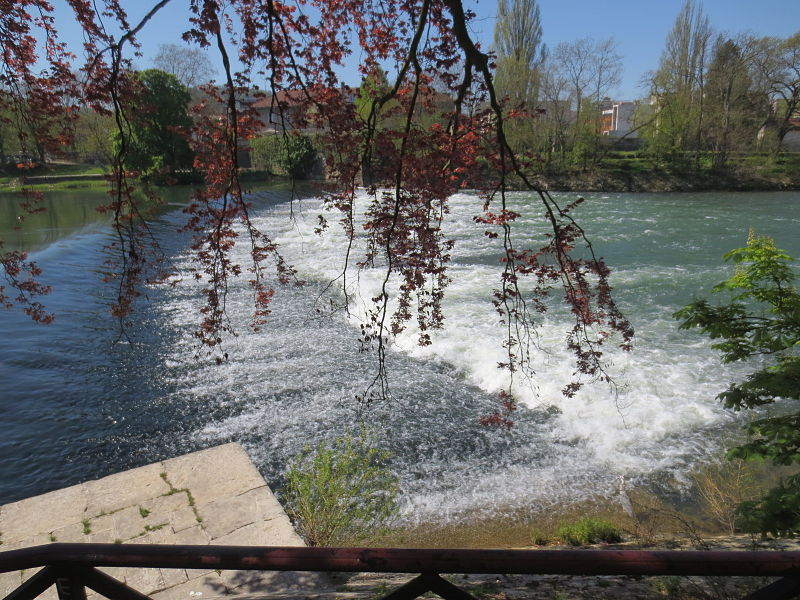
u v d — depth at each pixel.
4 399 10.05
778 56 45.47
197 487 5.50
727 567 1.11
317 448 8.73
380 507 5.91
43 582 1.29
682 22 47.78
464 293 16.11
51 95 3.67
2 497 7.68
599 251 22.30
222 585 4.21
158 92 29.64
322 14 4.05
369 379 10.95
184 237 24.17
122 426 9.43
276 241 24.88
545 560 1.13
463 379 10.88
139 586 4.19
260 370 11.41
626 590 3.77
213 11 3.02
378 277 17.80
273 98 3.47
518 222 28.80
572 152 49.09
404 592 1.18
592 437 8.89
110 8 3.21
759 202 37.41
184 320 14.31
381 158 3.85
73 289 16.44
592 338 12.45
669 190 45.94
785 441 4.93
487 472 8.16
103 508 5.20
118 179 3.88
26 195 4.75
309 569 1.19
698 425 9.10
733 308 5.39
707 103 47.53
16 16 3.41
